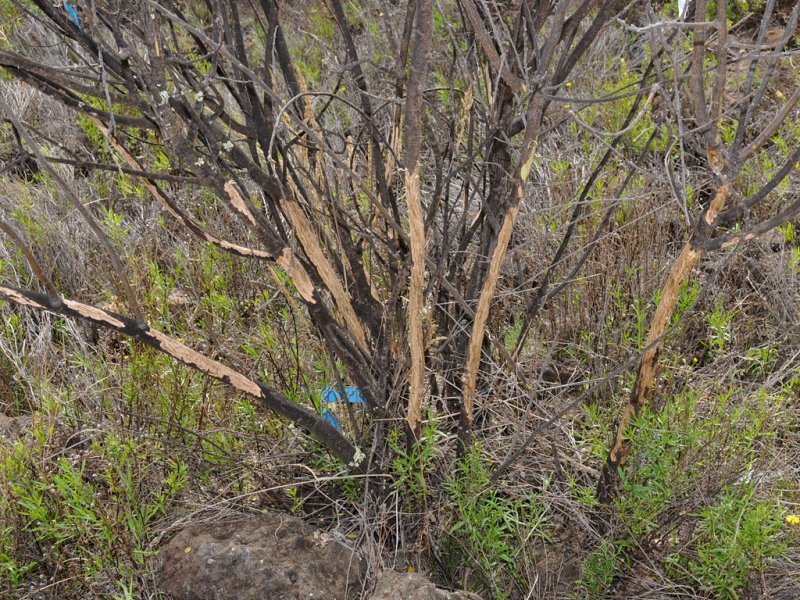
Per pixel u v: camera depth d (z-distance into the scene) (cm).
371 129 227
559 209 345
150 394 283
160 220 378
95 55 204
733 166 204
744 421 270
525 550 246
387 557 249
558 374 316
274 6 216
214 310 330
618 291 325
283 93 282
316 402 268
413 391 230
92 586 244
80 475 249
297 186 231
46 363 327
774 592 240
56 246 384
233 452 272
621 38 481
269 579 225
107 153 429
